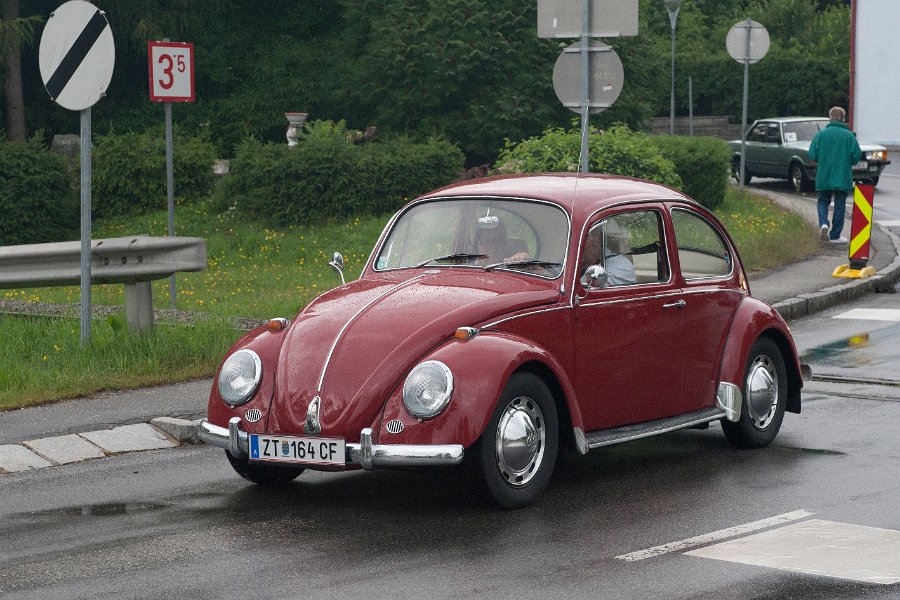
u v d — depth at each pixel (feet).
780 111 183.32
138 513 26.81
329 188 86.17
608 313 29.66
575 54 49.34
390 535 24.94
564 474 30.42
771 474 30.14
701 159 95.14
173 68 53.31
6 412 35.53
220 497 28.17
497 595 21.15
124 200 93.04
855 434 34.60
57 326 45.96
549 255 29.45
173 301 55.36
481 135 108.58
